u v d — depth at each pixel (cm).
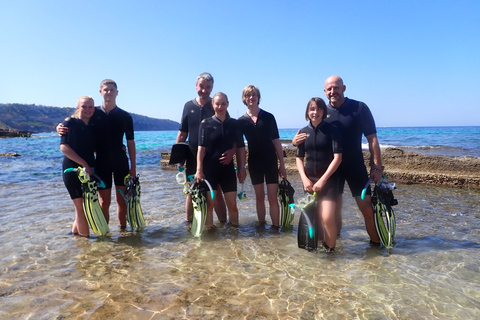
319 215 408
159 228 473
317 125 390
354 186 394
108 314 248
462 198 691
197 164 444
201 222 433
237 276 315
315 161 389
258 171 473
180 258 359
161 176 1049
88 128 426
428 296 275
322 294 280
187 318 243
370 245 400
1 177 1002
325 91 414
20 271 323
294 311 253
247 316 246
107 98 439
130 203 452
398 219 517
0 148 2755
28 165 1380
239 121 471
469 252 372
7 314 246
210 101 480
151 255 368
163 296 276
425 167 1011
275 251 380
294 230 462
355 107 393
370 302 266
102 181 424
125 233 448
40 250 381
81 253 373
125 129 455
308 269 330
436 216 536
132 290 286
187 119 485
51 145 3300
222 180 462
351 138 389
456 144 2684
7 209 577
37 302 264
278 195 480
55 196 696
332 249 379
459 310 254
